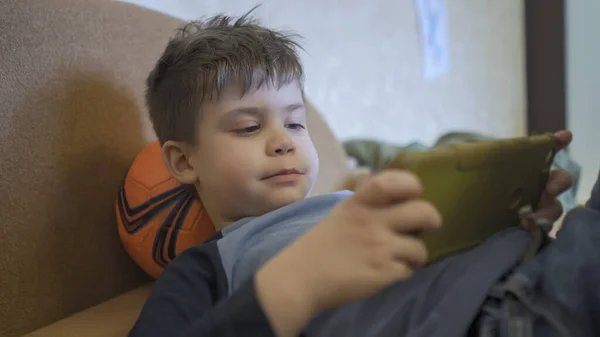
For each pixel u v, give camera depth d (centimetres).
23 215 74
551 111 193
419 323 50
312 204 71
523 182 56
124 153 90
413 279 53
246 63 74
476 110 195
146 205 82
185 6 141
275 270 44
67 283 79
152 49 96
